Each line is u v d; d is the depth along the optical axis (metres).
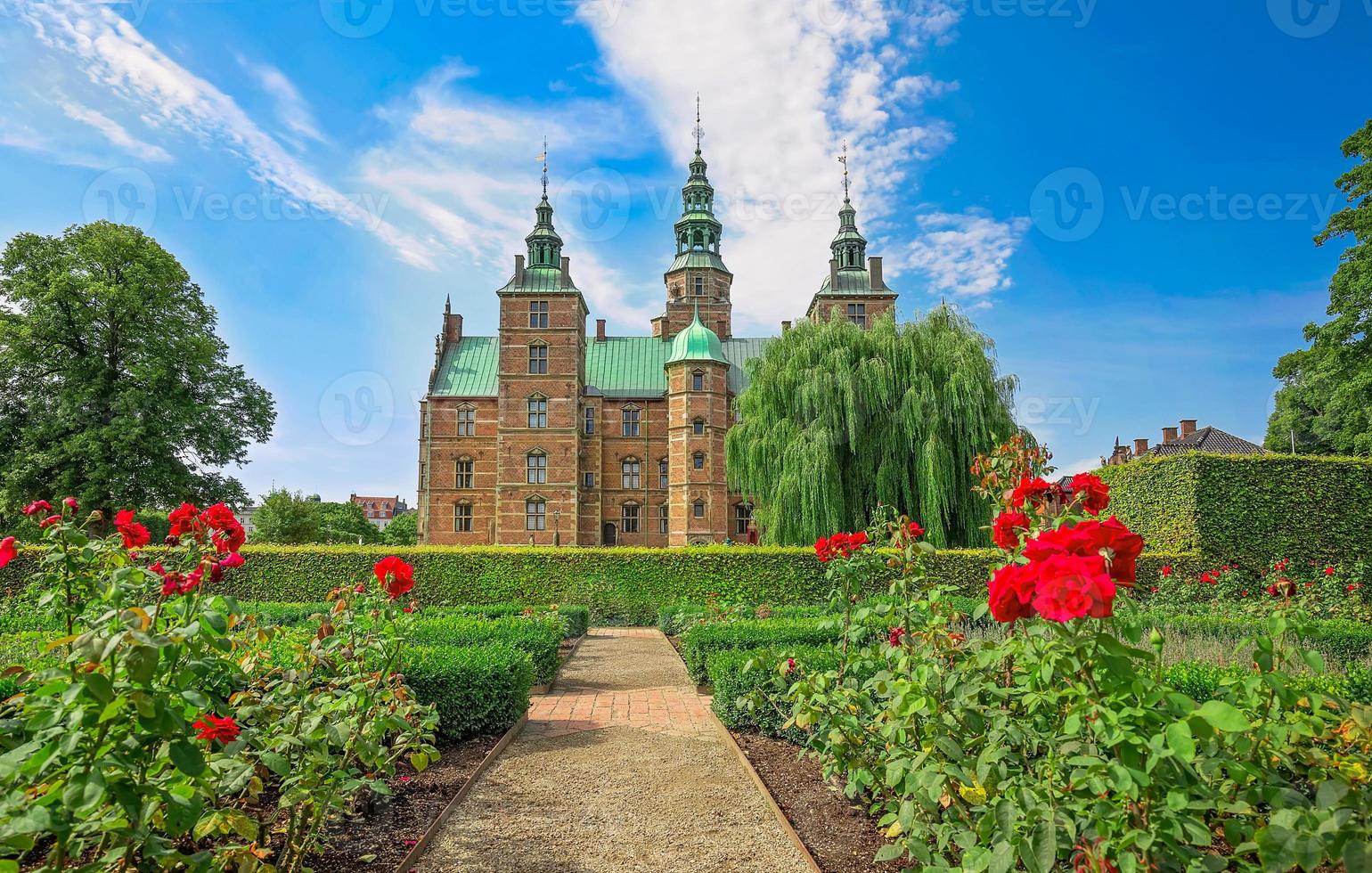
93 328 26.55
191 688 3.31
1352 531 18.06
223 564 4.34
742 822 5.46
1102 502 3.86
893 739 4.06
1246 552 17.95
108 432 24.61
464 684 7.61
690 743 7.78
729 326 51.03
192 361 28.16
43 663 5.16
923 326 23.52
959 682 3.80
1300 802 2.58
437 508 45.22
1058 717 3.39
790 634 10.42
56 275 25.89
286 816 4.98
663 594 20.25
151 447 25.31
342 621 5.12
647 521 46.22
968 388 21.64
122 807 2.62
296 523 47.34
